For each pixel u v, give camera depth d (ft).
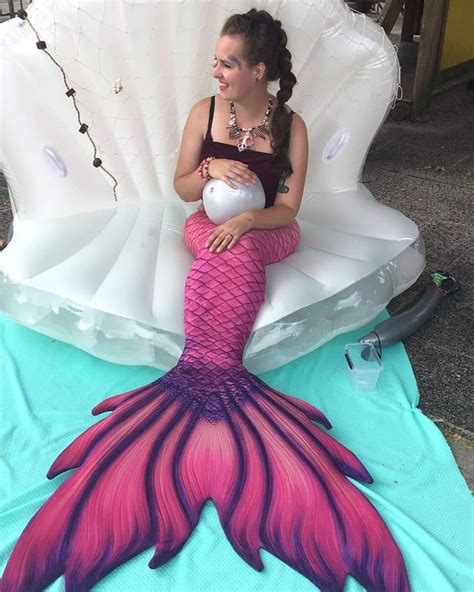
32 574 4.62
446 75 18.12
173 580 4.71
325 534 4.95
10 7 17.76
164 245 7.32
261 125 6.93
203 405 5.76
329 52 7.86
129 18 7.02
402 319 7.57
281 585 4.69
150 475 5.24
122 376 6.84
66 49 7.03
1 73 6.88
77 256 6.98
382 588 4.65
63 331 6.64
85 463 5.32
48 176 7.47
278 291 6.61
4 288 6.81
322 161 8.63
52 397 6.51
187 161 7.25
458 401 6.72
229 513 5.08
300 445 5.52
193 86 7.95
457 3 17.12
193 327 6.19
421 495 5.50
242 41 6.20
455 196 11.78
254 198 6.67
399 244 7.88
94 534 4.86
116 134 7.80
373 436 6.15
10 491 5.42
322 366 7.09
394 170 13.01
